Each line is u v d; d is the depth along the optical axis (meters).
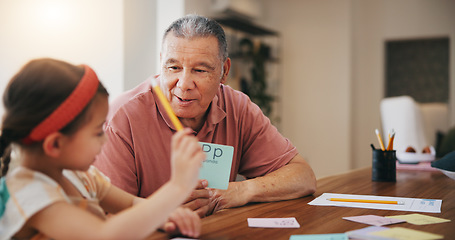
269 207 1.13
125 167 1.34
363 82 5.86
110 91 3.48
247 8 5.03
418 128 3.88
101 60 3.48
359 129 5.86
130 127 1.35
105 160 1.34
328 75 5.60
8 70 3.30
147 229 0.64
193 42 1.20
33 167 0.73
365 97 5.86
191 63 1.21
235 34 4.97
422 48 5.90
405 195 1.33
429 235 0.83
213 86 1.25
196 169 0.66
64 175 0.83
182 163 0.65
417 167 2.05
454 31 5.50
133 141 1.34
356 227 0.91
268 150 1.46
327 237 0.81
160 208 0.64
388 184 1.56
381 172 1.62
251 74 5.04
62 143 0.69
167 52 1.22
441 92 5.83
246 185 1.20
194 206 1.11
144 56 3.68
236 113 1.46
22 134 0.67
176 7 3.88
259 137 1.48
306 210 1.09
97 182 0.93
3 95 0.71
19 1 3.32
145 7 3.68
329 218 1.00
